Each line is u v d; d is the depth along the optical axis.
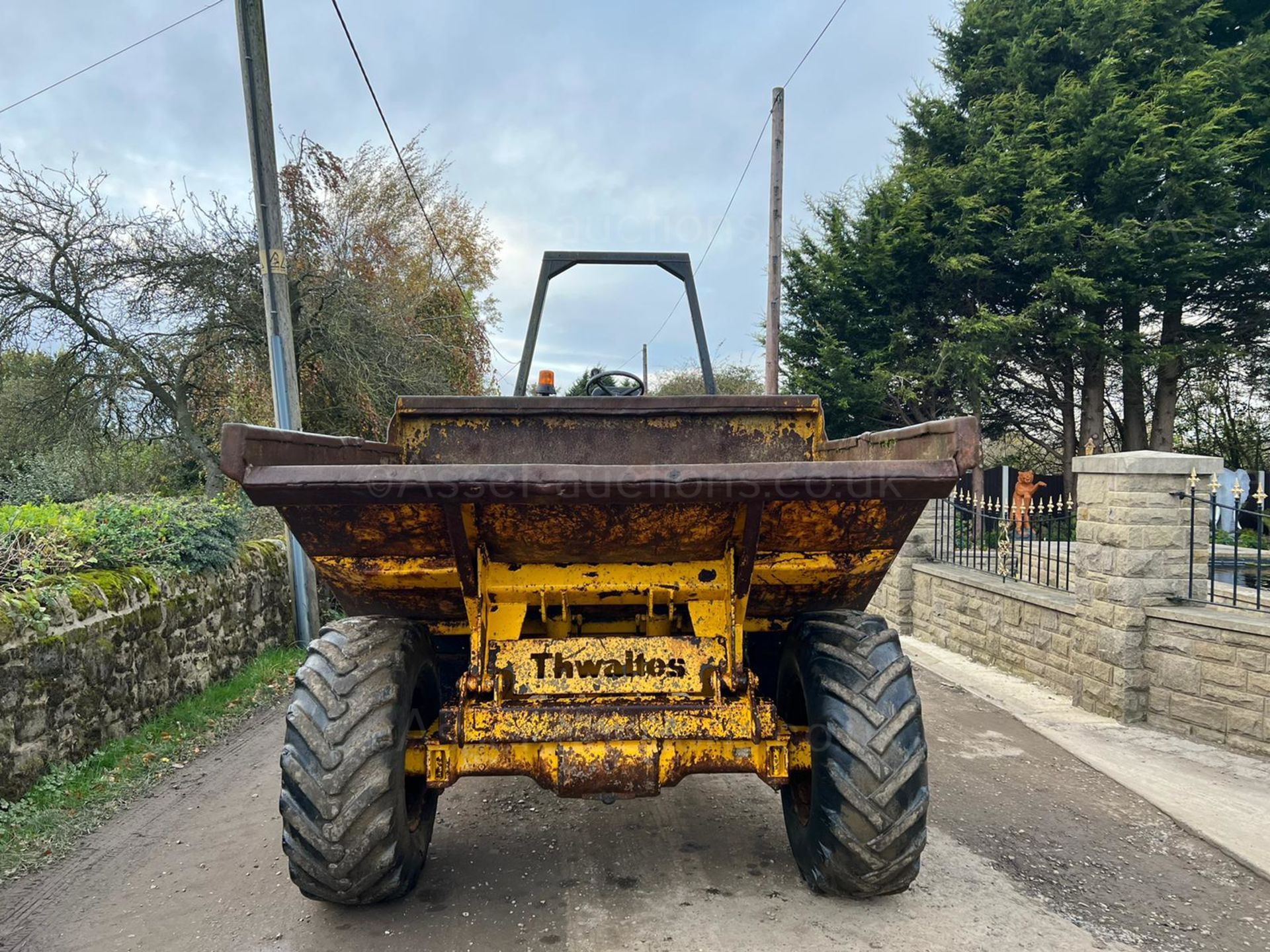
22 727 4.03
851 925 2.82
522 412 3.70
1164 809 3.86
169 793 4.27
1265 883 3.18
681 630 3.02
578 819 3.80
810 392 16.77
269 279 7.70
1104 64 14.66
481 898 3.03
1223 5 16.72
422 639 2.93
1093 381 16.75
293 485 2.18
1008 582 7.12
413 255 16.64
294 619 7.66
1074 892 3.08
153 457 13.09
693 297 4.61
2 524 4.97
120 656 4.87
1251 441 18.94
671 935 2.76
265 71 7.64
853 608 3.25
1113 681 5.39
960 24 17.44
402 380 12.80
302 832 2.52
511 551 2.65
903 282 16.52
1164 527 5.31
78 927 2.91
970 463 2.24
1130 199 14.92
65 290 11.69
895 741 2.63
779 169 14.34
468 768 2.66
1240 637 4.73
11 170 11.10
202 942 2.78
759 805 3.96
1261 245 14.96
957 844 3.50
